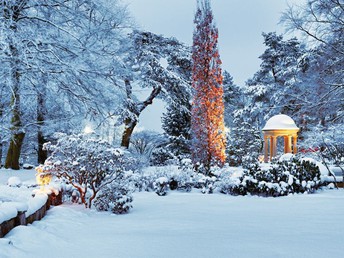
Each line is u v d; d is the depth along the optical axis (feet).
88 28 46.98
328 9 61.77
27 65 40.01
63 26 47.60
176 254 11.08
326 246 12.15
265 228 16.74
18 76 42.86
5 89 44.60
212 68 49.42
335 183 43.34
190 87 82.48
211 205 28.60
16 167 55.47
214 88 48.98
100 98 48.96
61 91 47.55
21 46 39.27
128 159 26.63
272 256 10.75
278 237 14.02
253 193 36.37
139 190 40.75
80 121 51.39
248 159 83.82
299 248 11.82
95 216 22.76
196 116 49.24
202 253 11.19
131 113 74.54
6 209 13.58
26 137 85.76
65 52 45.37
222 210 25.21
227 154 94.89
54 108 53.26
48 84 45.88
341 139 55.21
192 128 49.67
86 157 25.59
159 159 78.48
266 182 36.22
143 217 22.30
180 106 86.74
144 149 88.02
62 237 14.20
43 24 45.14
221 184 39.75
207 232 15.55
